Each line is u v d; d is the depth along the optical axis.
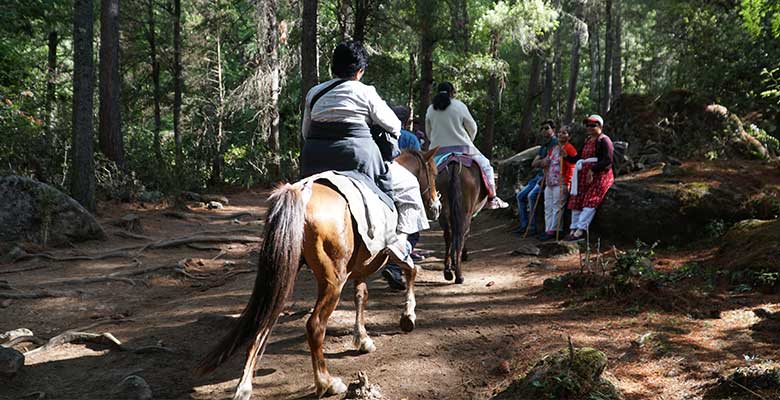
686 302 5.93
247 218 14.76
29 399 4.48
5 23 17.91
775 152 11.31
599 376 4.31
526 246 9.38
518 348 5.33
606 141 9.44
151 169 17.08
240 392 3.84
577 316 6.02
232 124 27.39
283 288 3.95
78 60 12.27
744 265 6.59
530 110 33.84
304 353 5.45
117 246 10.30
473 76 24.28
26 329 5.86
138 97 24.38
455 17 20.92
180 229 12.59
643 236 8.98
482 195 8.09
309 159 4.98
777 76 12.76
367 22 19.86
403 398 4.50
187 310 6.79
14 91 18.02
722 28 15.22
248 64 25.17
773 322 5.30
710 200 8.59
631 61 39.47
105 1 15.38
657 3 22.70
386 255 5.32
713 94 14.03
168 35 24.33
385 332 5.92
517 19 22.55
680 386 4.34
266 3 22.81
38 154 13.76
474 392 4.57
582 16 30.39
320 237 4.27
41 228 9.77
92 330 6.14
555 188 10.18
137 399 4.44
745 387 4.05
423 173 6.59
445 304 6.79
